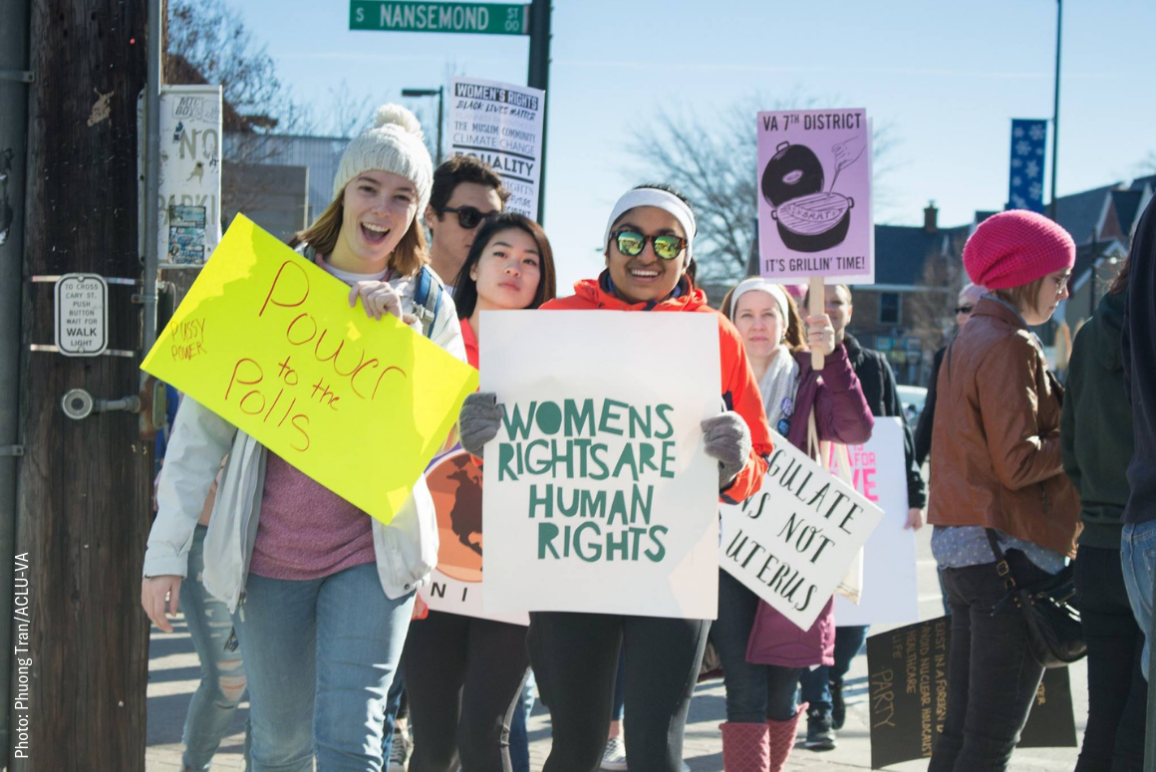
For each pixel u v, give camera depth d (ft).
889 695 15.51
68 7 13.05
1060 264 13.73
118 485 13.17
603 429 10.66
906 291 221.66
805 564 14.80
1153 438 9.83
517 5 28.19
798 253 17.81
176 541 10.19
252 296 10.62
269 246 10.69
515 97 23.02
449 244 15.93
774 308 16.38
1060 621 12.92
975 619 13.26
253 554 10.48
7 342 13.19
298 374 10.52
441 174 15.90
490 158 22.84
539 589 10.57
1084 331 12.15
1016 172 94.63
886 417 20.12
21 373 13.29
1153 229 9.92
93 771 13.06
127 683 13.23
